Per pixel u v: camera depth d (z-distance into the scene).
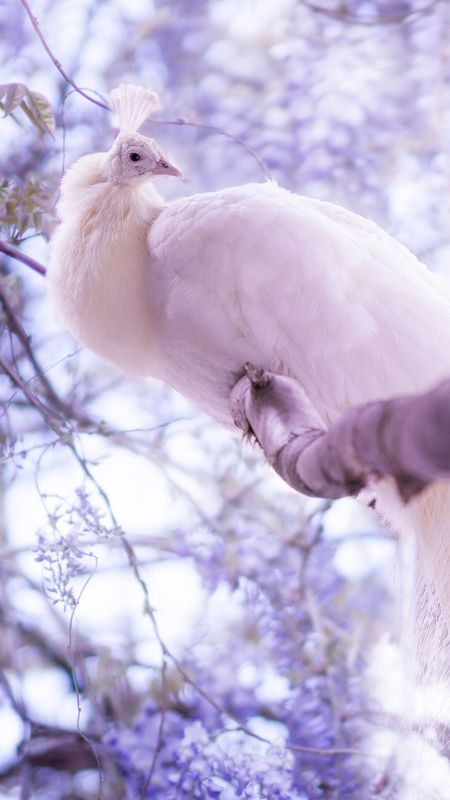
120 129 2.98
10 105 2.98
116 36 4.00
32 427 3.40
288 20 4.04
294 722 3.35
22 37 3.87
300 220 2.82
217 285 2.80
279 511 3.52
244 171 3.86
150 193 2.93
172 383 2.95
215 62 4.01
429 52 3.95
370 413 2.22
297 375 2.78
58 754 3.55
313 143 3.85
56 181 3.27
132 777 3.25
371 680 3.37
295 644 3.44
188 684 3.37
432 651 2.69
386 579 3.54
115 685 3.37
